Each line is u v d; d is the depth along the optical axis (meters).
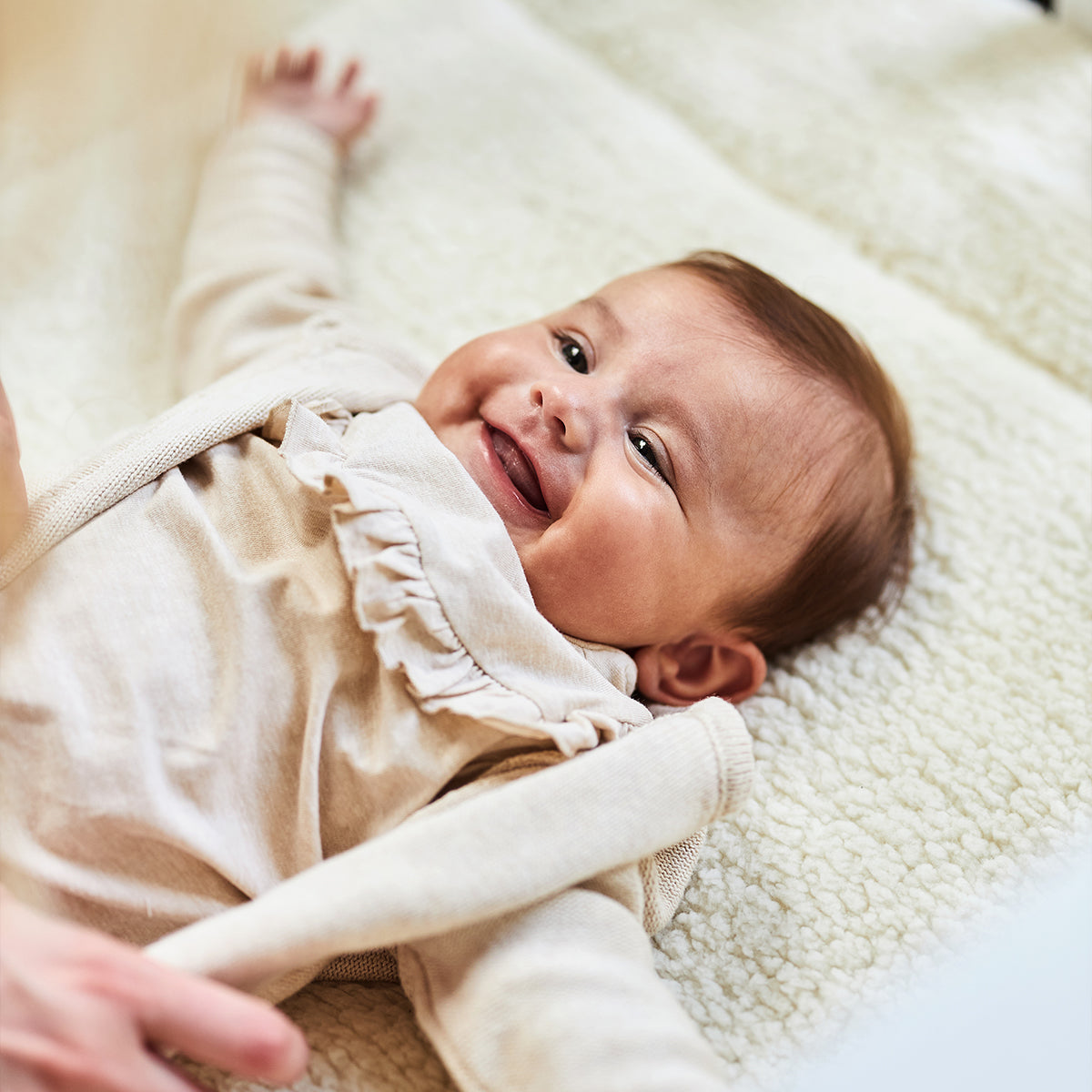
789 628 0.91
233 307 1.08
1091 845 0.79
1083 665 0.89
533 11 1.47
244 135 1.24
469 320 1.16
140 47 1.23
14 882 0.66
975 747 0.85
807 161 1.29
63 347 1.12
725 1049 0.70
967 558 0.97
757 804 0.82
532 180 1.28
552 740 0.72
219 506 0.78
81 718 0.68
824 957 0.74
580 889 0.69
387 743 0.71
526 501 0.82
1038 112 1.29
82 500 0.74
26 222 1.21
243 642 0.71
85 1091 0.53
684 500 0.83
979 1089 0.67
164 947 0.60
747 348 0.88
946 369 1.08
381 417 0.84
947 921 0.76
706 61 1.39
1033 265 1.16
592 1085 0.59
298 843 0.70
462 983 0.65
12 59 1.19
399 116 1.33
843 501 0.89
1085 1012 0.70
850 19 1.40
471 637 0.73
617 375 0.85
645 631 0.85
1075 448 1.02
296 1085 0.67
